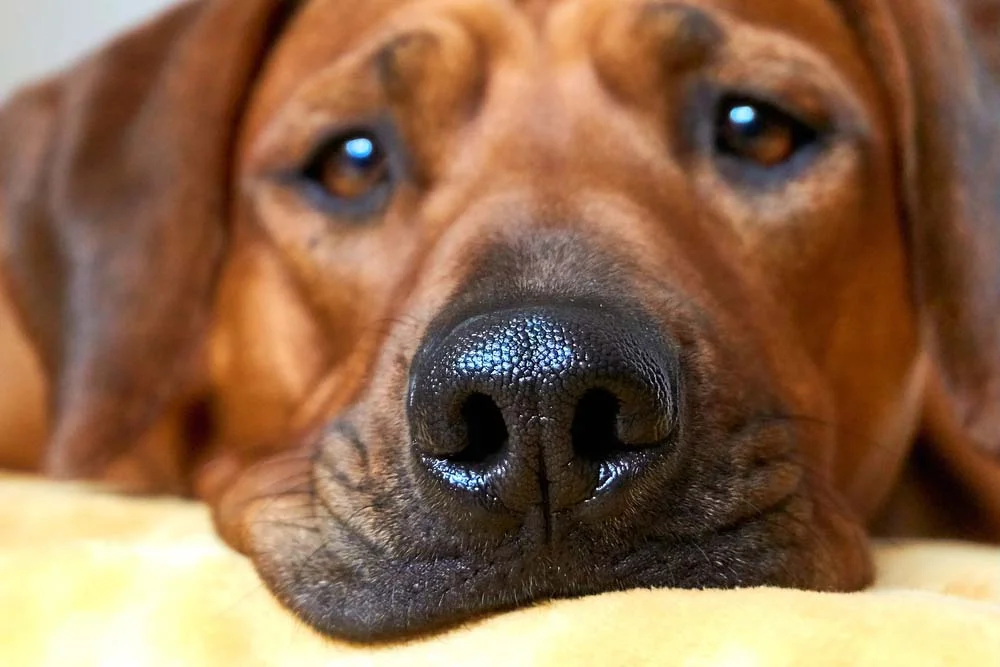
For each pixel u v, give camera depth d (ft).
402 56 1.44
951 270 1.49
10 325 1.80
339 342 1.46
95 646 1.10
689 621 1.03
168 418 1.60
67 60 2.91
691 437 1.16
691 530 1.15
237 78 1.59
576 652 1.03
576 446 1.10
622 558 1.13
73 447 1.58
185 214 1.59
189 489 1.61
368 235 1.45
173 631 1.11
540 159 1.38
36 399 1.77
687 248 1.33
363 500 1.20
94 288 1.61
